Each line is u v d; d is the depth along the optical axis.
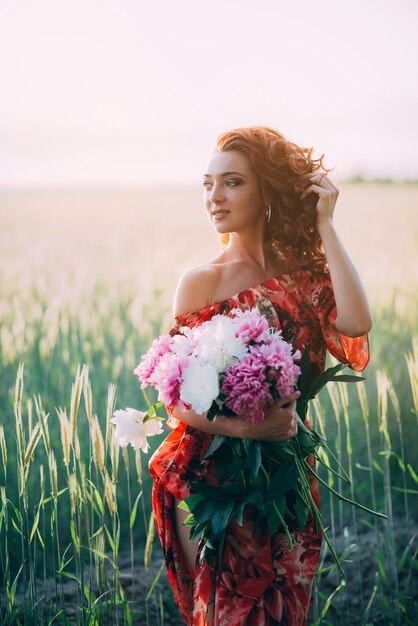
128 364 4.90
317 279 2.26
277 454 2.03
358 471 4.27
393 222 14.70
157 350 2.04
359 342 2.27
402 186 24.30
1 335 4.75
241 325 1.95
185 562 2.19
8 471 3.89
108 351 5.22
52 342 4.68
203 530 2.01
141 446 2.15
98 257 11.04
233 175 2.19
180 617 3.08
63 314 5.35
